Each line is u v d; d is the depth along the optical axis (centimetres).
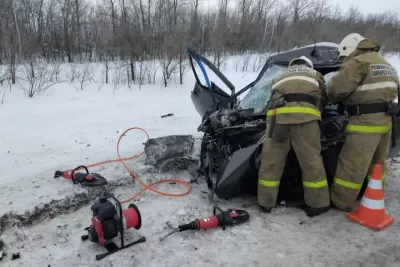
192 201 391
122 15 2012
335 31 2166
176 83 1239
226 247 307
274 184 357
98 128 701
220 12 2227
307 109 330
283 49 2159
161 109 900
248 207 379
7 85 1046
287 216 359
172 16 2311
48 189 389
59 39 1930
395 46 2747
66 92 1031
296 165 380
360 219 344
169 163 464
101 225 287
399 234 328
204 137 442
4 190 393
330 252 301
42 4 2019
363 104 343
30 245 306
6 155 541
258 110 447
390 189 423
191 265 283
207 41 1997
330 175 382
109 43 1555
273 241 316
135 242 307
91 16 2136
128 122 752
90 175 407
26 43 1373
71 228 335
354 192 355
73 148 576
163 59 1309
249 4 2667
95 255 293
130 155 522
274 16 2738
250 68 1648
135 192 407
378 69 338
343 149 361
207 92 518
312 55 453
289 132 344
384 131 344
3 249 298
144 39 1419
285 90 340
